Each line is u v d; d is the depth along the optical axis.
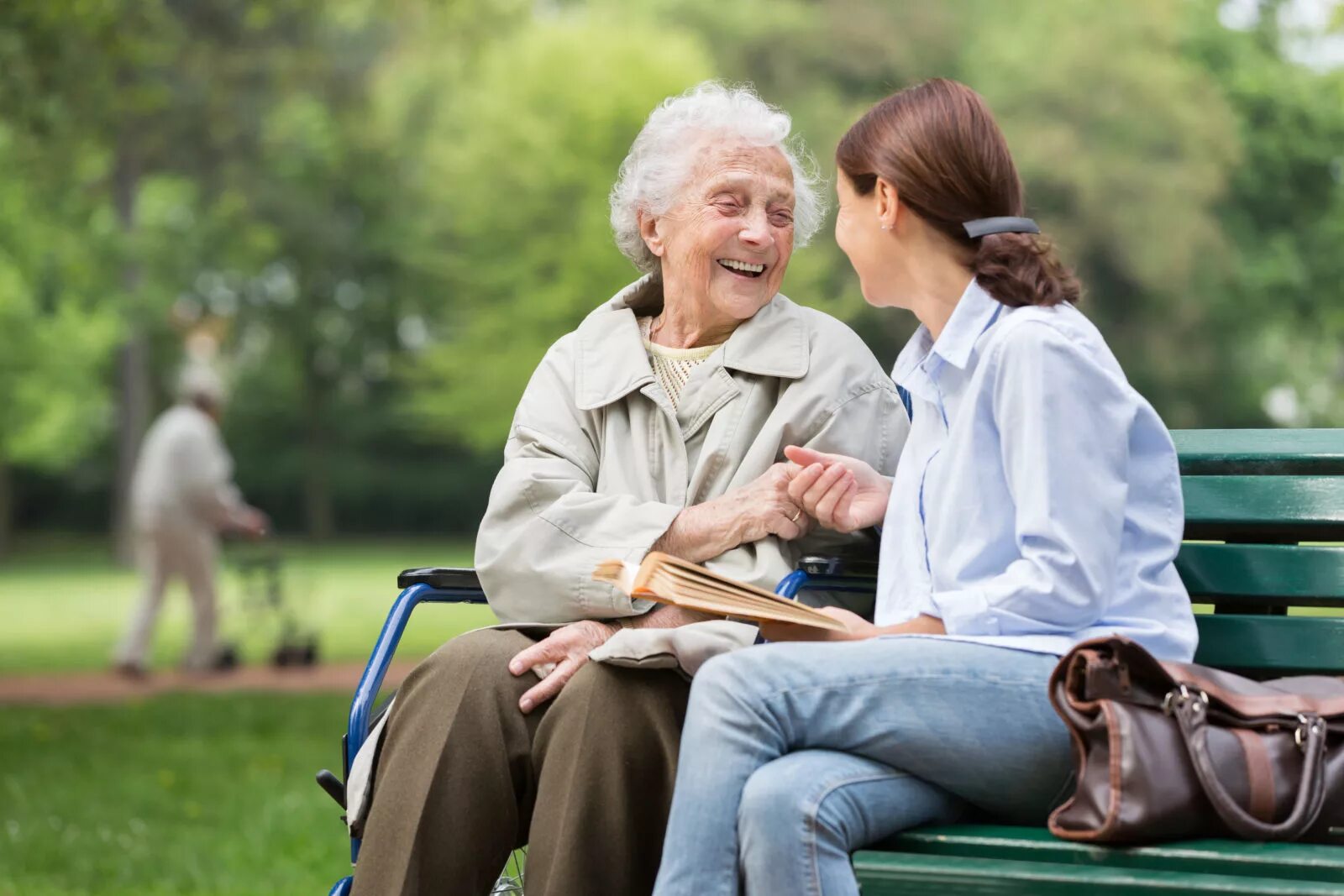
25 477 77.25
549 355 5.29
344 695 17.89
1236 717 3.41
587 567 4.66
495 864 4.38
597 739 4.17
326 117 60.84
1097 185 51.12
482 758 4.31
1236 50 59.91
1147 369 55.94
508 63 54.03
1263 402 59.69
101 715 15.79
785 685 3.68
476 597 4.98
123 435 63.06
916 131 4.18
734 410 5.00
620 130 53.22
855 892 3.48
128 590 48.25
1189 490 4.46
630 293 5.34
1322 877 3.13
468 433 57.75
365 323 74.88
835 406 4.96
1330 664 4.24
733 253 5.04
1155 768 3.29
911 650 3.73
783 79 53.19
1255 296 57.91
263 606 24.05
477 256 55.34
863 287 4.39
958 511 3.96
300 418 78.12
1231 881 3.12
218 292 72.00
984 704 3.67
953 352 4.08
